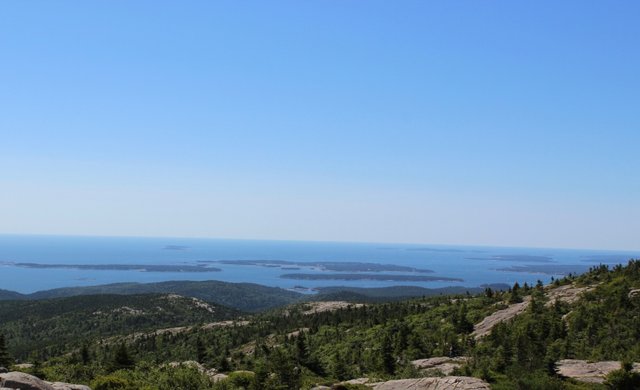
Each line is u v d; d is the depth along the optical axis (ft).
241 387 162.40
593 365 189.37
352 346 354.74
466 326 340.80
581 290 355.15
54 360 343.05
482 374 164.96
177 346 466.29
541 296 372.79
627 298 283.18
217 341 467.93
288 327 490.49
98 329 625.00
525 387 140.26
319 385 170.40
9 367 224.74
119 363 202.28
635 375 140.46
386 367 252.62
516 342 228.84
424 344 312.29
